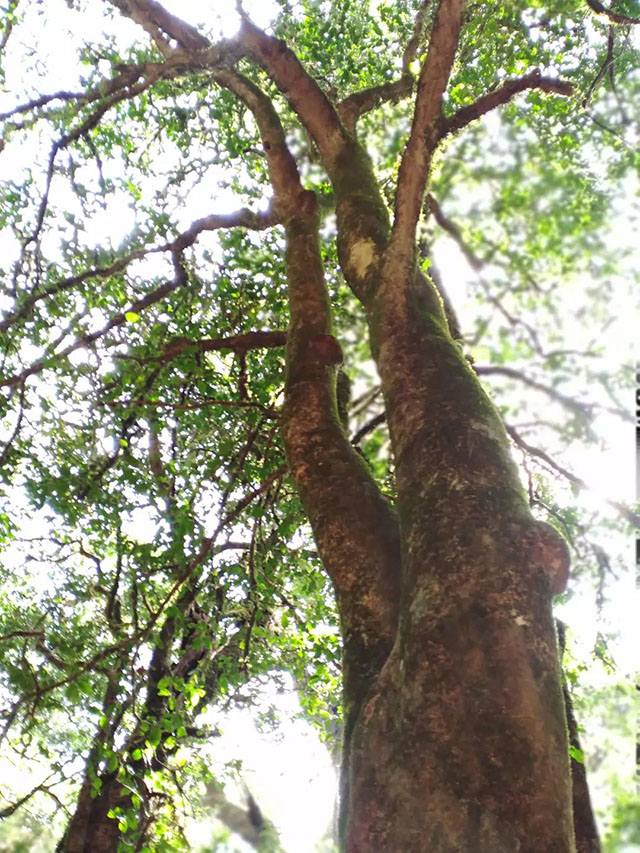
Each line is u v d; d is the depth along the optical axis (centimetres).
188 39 727
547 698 247
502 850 214
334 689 821
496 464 321
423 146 416
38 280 701
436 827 222
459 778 228
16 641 710
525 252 656
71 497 747
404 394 374
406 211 429
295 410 431
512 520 293
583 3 718
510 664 249
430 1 835
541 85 582
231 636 774
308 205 637
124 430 742
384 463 769
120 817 609
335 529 357
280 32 917
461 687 246
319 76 953
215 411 766
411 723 246
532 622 262
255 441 791
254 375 827
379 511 364
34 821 952
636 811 436
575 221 632
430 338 403
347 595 332
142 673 683
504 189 678
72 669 602
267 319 866
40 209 686
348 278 508
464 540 286
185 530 654
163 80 786
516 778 227
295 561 765
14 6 761
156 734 589
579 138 775
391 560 335
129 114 888
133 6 718
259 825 828
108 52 818
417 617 272
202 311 861
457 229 693
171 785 738
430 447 334
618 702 594
